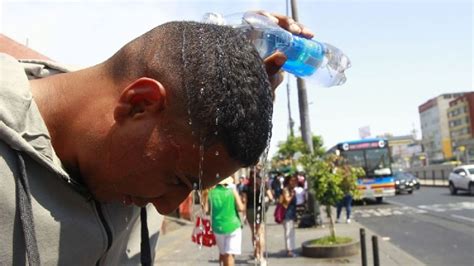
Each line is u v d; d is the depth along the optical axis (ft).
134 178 4.05
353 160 86.07
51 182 4.15
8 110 3.87
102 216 4.61
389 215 65.82
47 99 4.35
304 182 53.01
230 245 24.23
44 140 4.08
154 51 4.09
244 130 3.90
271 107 4.25
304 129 50.49
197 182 4.07
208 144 3.85
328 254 33.78
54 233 4.09
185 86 3.84
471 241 41.11
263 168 7.11
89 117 4.14
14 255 3.87
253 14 5.52
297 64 5.78
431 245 40.04
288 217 34.96
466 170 96.17
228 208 24.27
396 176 112.78
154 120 3.89
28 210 3.89
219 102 3.80
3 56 4.38
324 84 6.70
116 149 3.97
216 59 3.94
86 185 4.36
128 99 3.90
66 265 4.24
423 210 70.44
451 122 383.45
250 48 4.24
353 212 72.84
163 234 49.34
